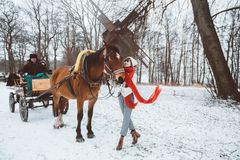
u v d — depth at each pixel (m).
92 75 5.51
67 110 8.76
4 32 37.91
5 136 6.20
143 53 10.39
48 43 36.09
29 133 6.48
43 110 9.63
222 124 7.34
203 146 5.48
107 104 10.83
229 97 11.08
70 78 6.07
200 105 10.05
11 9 36.88
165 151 5.15
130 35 10.52
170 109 9.37
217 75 11.40
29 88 8.11
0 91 17.86
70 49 30.14
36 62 9.16
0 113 9.20
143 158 4.80
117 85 5.16
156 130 6.70
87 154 5.01
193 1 11.26
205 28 11.17
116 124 7.35
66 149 5.29
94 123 7.46
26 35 38.25
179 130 6.71
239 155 4.98
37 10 34.81
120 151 5.17
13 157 4.85
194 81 46.50
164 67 48.22
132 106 5.16
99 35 23.53
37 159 4.77
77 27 28.52
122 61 4.82
